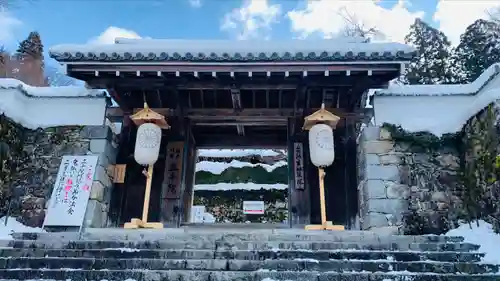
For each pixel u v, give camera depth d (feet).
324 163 25.22
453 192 26.11
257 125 33.14
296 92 27.89
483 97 24.48
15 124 27.91
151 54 25.07
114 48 25.73
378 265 17.40
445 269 17.37
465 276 16.47
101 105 29.68
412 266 17.43
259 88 27.53
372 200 25.72
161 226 24.71
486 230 22.81
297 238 20.68
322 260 17.70
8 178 26.81
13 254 18.89
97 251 18.66
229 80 27.09
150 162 25.90
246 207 55.06
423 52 58.44
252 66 25.39
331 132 25.76
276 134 35.91
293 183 28.22
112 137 29.48
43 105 29.94
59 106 29.86
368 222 25.48
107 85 27.40
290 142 29.27
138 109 29.50
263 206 55.16
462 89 29.12
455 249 19.62
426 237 20.90
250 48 25.68
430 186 26.25
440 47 58.18
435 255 18.44
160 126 27.53
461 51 55.98
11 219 26.25
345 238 20.72
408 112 28.25
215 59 24.97
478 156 24.56
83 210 25.49
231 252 18.22
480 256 18.54
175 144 29.60
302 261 17.34
